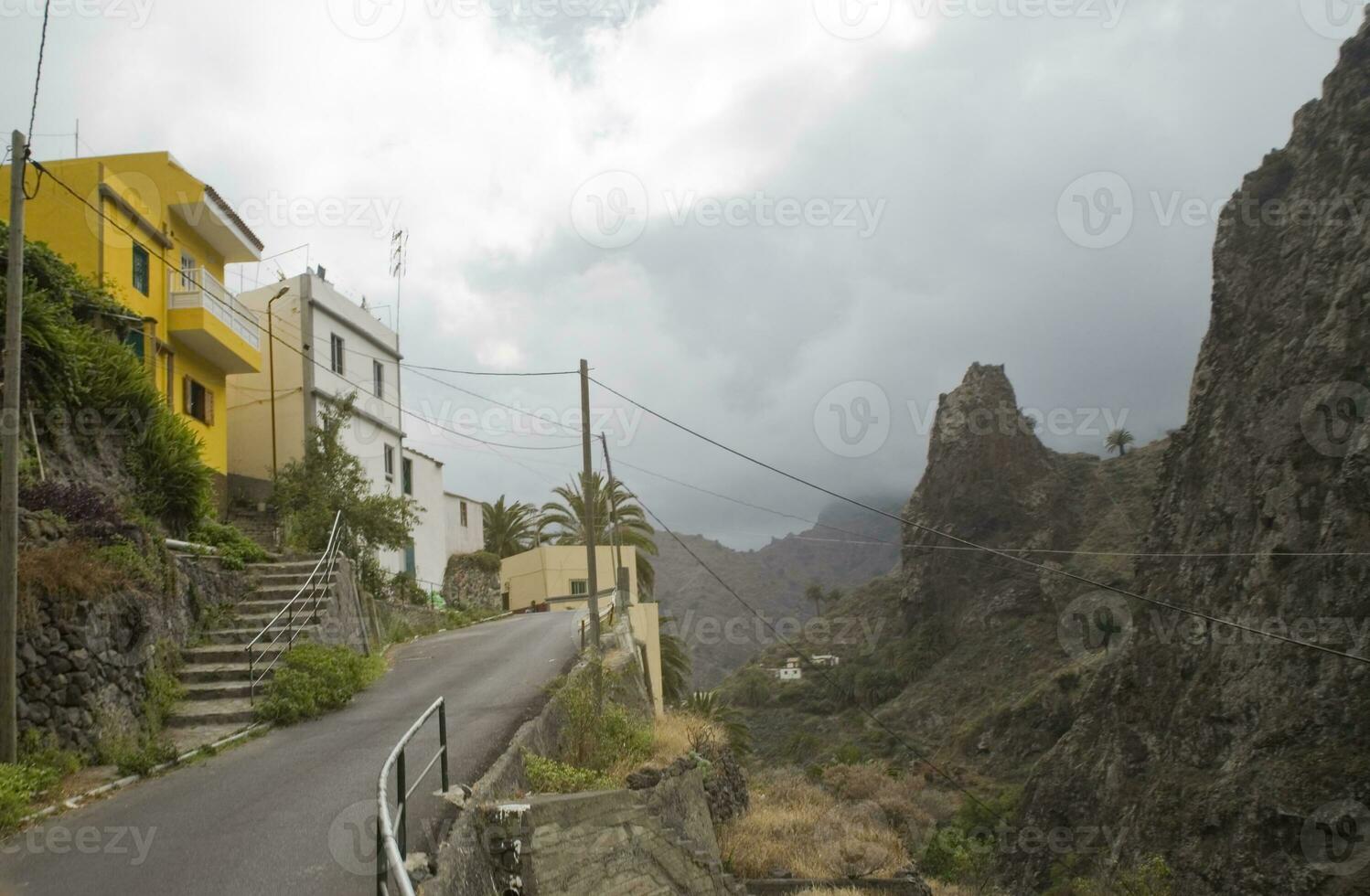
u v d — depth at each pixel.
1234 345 50.53
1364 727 30.86
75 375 15.32
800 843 21.62
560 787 12.15
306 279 30.08
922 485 113.44
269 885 7.29
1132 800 42.75
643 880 11.84
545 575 40.47
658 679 37.19
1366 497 34.69
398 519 28.50
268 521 26.36
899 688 89.94
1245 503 43.28
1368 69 46.44
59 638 10.99
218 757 11.77
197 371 24.81
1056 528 94.94
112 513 13.98
